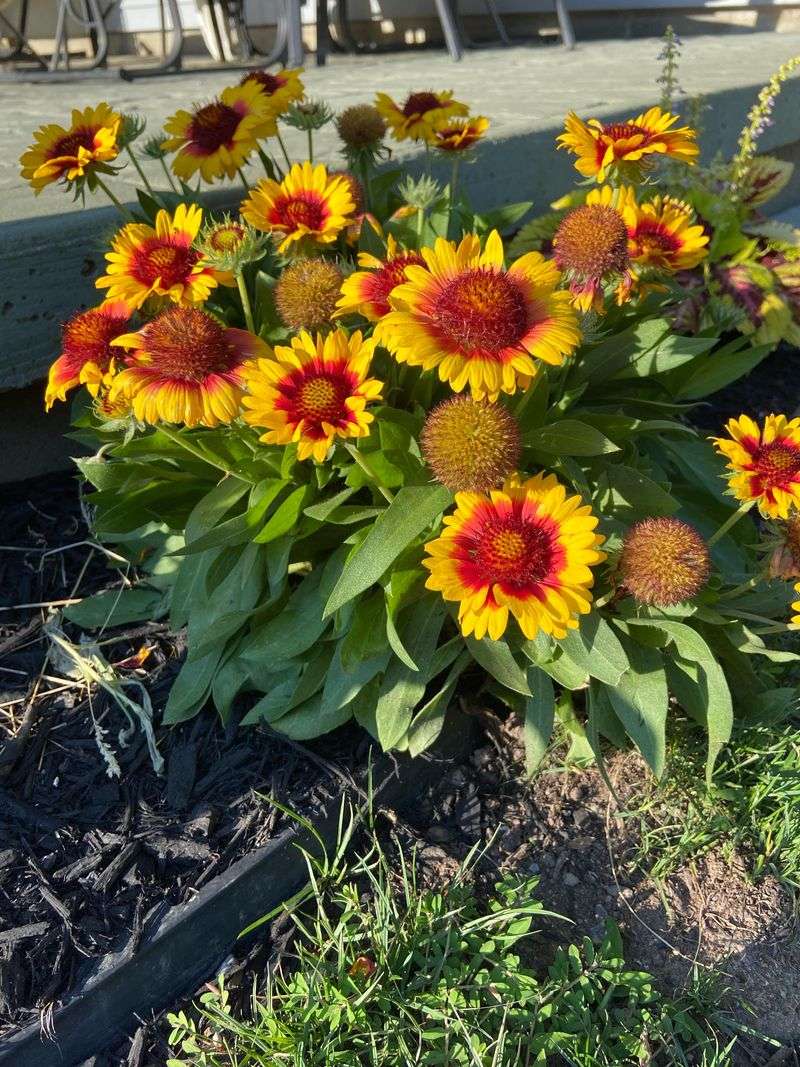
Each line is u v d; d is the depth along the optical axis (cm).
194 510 47
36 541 61
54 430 69
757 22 182
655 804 47
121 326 45
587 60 141
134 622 55
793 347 95
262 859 41
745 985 42
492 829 46
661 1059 39
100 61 141
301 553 50
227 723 48
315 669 47
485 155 76
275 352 40
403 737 45
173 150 54
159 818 43
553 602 37
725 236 81
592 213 44
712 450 58
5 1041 35
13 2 198
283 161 73
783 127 112
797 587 42
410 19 191
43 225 57
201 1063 36
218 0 165
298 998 38
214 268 43
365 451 46
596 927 43
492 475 38
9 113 102
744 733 49
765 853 46
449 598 37
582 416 50
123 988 38
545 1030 39
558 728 50
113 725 48
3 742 47
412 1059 37
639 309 57
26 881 41
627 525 48
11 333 58
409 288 39
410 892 42
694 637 42
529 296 38
